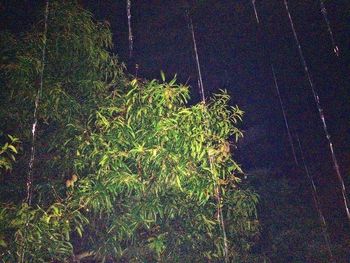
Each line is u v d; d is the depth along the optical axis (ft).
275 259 16.44
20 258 8.35
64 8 11.14
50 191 10.32
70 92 11.11
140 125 10.02
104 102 10.85
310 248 16.83
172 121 9.48
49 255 9.19
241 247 13.24
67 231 9.04
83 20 11.34
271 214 17.63
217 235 11.72
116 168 9.30
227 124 10.74
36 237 8.59
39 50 10.50
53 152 10.82
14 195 10.61
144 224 10.07
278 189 18.53
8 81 10.53
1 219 8.33
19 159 10.71
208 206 11.50
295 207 18.34
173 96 9.74
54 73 11.03
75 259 10.59
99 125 10.16
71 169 10.65
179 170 9.41
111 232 10.14
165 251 10.80
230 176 11.53
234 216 12.31
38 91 10.16
